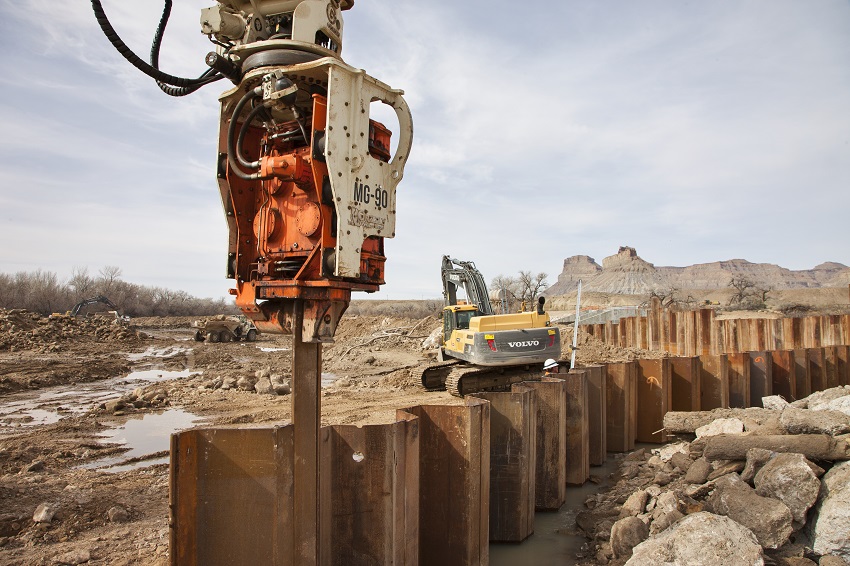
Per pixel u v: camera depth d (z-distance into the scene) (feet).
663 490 24.66
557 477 29.19
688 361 43.96
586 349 80.64
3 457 32.32
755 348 79.51
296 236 15.55
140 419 43.42
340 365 81.46
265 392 54.13
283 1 16.40
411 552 18.84
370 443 18.01
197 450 14.39
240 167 16.52
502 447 25.29
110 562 18.94
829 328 75.61
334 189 14.28
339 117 14.47
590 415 36.40
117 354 96.37
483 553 21.56
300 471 15.35
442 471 21.31
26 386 60.18
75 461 32.60
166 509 24.39
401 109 16.85
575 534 26.02
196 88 17.43
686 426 33.14
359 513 18.02
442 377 56.59
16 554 19.45
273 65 15.51
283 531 14.75
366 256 16.10
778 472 19.97
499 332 48.65
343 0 17.66
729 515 19.83
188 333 172.45
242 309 16.78
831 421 22.52
